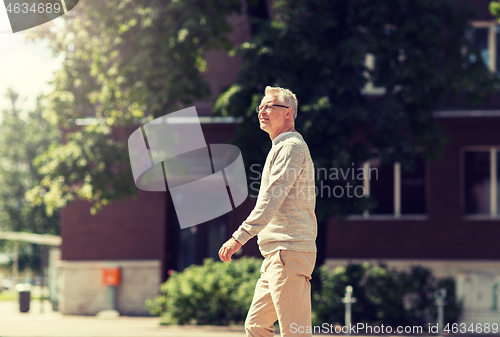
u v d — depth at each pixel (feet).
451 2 92.07
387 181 128.36
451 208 126.31
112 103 99.91
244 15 129.80
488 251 125.08
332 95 87.76
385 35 89.71
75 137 105.50
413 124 94.17
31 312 169.48
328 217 88.58
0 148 313.12
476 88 93.91
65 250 138.21
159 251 136.56
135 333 77.51
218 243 139.33
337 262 127.03
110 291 134.92
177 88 88.69
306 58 87.10
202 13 86.53
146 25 85.40
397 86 92.22
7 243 332.19
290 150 27.12
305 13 91.76
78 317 133.59
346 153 84.17
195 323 94.12
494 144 125.49
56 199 103.86
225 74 130.52
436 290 98.22
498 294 98.12
